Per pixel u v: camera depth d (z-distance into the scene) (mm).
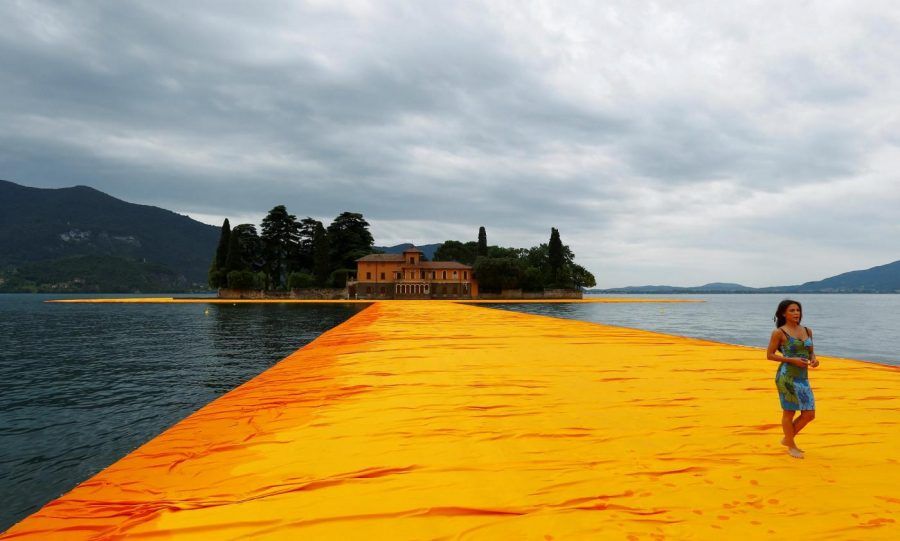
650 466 4840
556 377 10125
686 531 3516
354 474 4730
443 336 20344
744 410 7164
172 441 6137
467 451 5371
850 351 24562
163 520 3803
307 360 13945
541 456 5172
